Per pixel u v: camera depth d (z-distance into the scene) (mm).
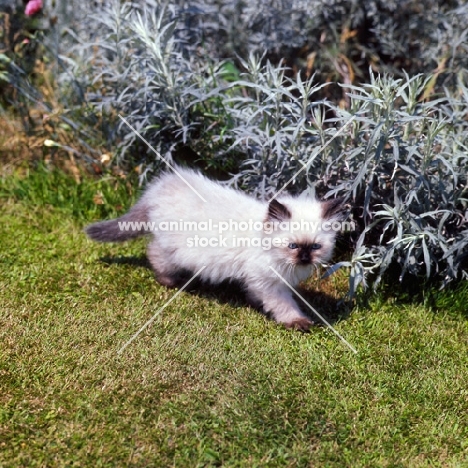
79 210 809
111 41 828
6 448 462
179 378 544
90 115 840
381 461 472
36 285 673
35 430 479
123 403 511
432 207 662
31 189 838
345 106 840
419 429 505
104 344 583
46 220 802
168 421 496
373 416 513
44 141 862
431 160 634
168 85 744
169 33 757
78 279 690
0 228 780
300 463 463
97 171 858
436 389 549
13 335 586
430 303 667
